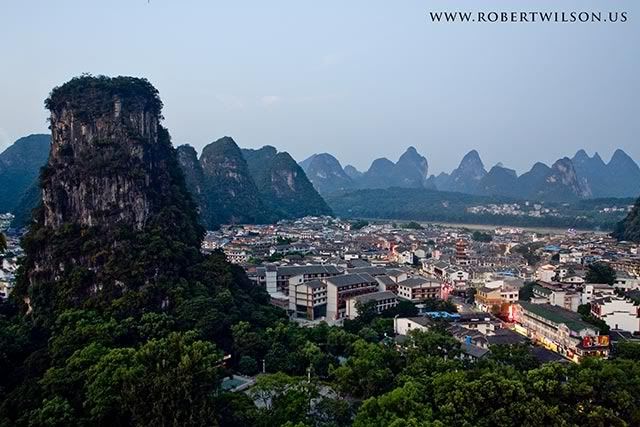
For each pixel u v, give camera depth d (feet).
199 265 529.45
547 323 483.51
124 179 525.34
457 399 278.87
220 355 346.13
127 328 404.36
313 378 358.64
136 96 585.22
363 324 531.09
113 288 453.99
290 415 285.84
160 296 460.14
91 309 438.81
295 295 637.71
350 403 334.65
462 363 356.18
